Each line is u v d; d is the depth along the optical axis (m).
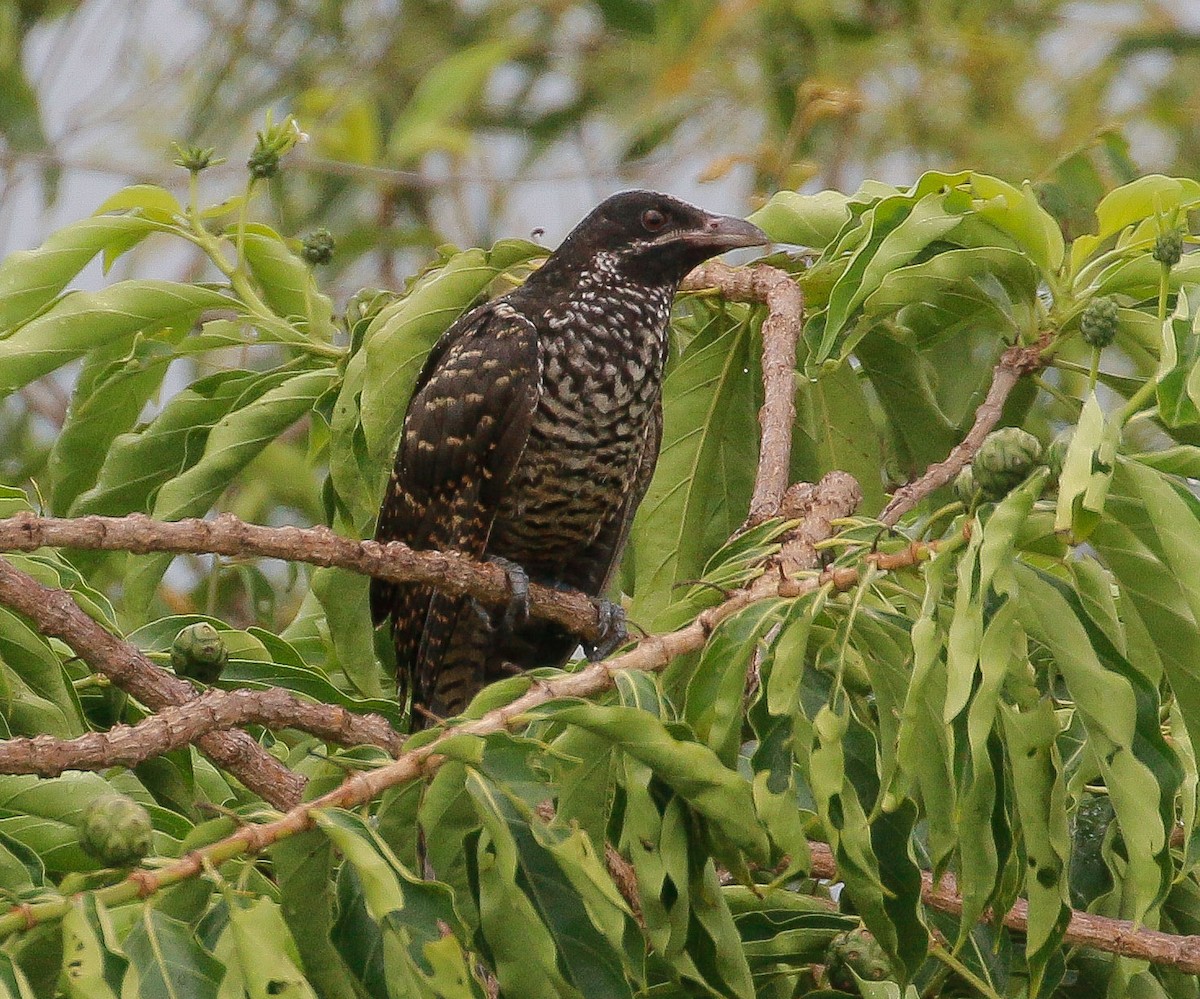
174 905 4.87
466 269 8.91
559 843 4.88
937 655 5.34
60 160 14.48
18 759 5.61
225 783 7.75
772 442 8.37
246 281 9.62
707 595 6.82
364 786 5.02
